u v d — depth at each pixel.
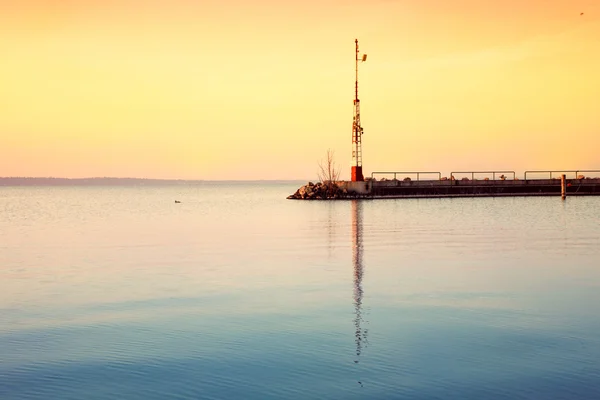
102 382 13.90
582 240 42.31
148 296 23.66
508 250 36.78
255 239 46.38
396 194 114.38
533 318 19.16
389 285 25.25
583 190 120.69
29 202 149.50
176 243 44.44
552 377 13.78
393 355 15.48
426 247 38.94
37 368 14.91
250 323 18.95
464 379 13.73
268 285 25.69
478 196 117.62
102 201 153.62
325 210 85.06
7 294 24.38
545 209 80.56
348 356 15.46
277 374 14.21
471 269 29.34
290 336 17.38
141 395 13.12
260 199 151.50
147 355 15.83
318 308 20.98
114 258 35.75
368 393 12.99
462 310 20.38
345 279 26.94
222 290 24.69
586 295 22.66
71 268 31.70
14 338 17.59
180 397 12.98
